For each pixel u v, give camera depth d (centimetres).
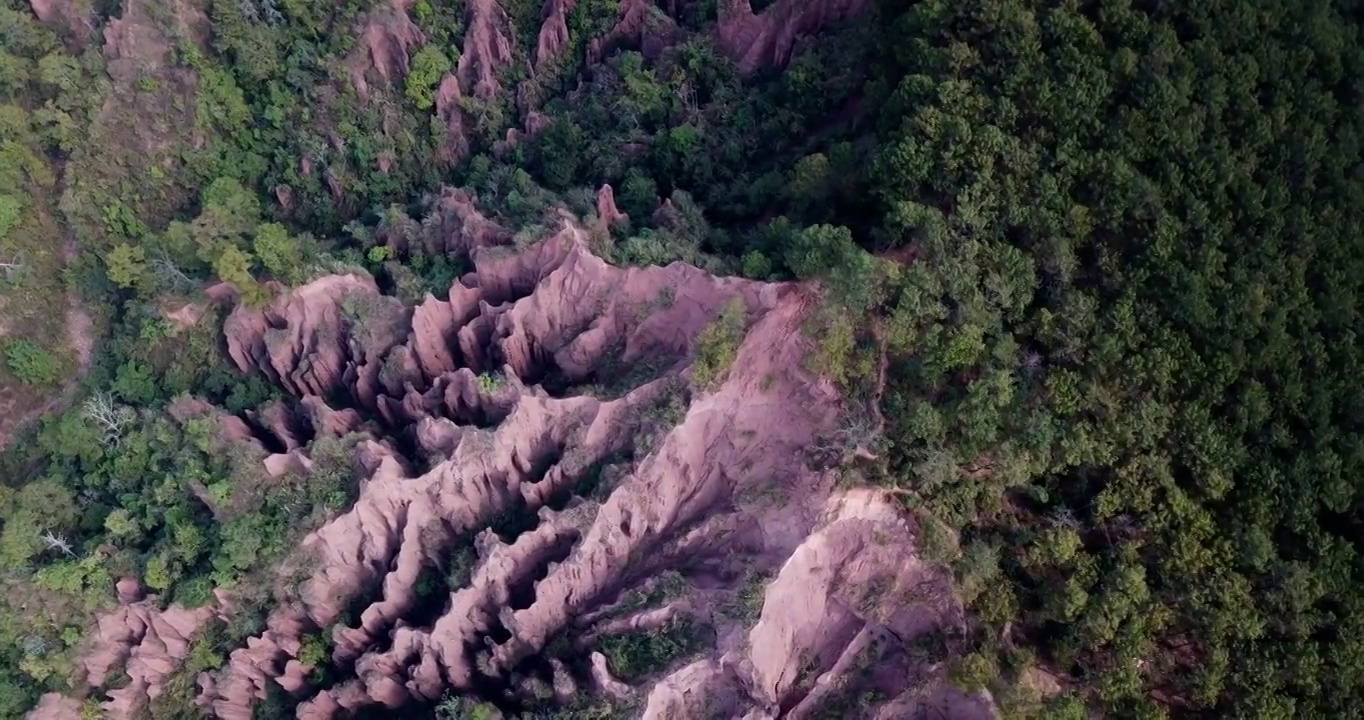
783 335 4066
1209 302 3747
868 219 4291
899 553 3850
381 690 4512
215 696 4678
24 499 4675
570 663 4241
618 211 4950
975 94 3997
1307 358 3756
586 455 4394
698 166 5028
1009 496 3959
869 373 3938
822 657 4044
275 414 4838
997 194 3912
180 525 4519
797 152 4875
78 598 4500
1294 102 3859
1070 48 3888
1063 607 3653
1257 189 3788
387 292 5028
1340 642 3556
